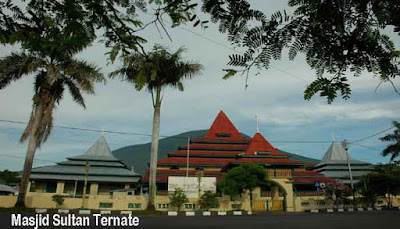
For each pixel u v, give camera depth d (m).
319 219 14.97
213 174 31.17
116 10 2.15
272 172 27.86
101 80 18.36
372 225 11.52
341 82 1.48
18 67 16.12
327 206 27.62
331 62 1.58
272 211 25.89
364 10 1.46
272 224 12.23
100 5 2.11
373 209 27.23
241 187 23.25
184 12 1.86
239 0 1.66
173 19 1.95
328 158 42.69
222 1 1.69
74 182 32.53
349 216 17.05
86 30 2.15
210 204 22.47
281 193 28.20
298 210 26.36
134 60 2.42
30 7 2.05
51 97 18.12
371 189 29.06
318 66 1.60
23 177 17.39
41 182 32.28
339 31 1.53
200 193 24.52
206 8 1.74
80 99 19.77
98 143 39.16
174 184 24.70
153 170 19.75
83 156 36.03
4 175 52.72
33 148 17.73
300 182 29.77
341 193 27.25
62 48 2.20
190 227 10.91
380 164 31.81
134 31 2.21
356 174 38.88
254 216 18.16
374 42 1.47
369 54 1.53
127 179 32.97
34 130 17.66
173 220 14.27
